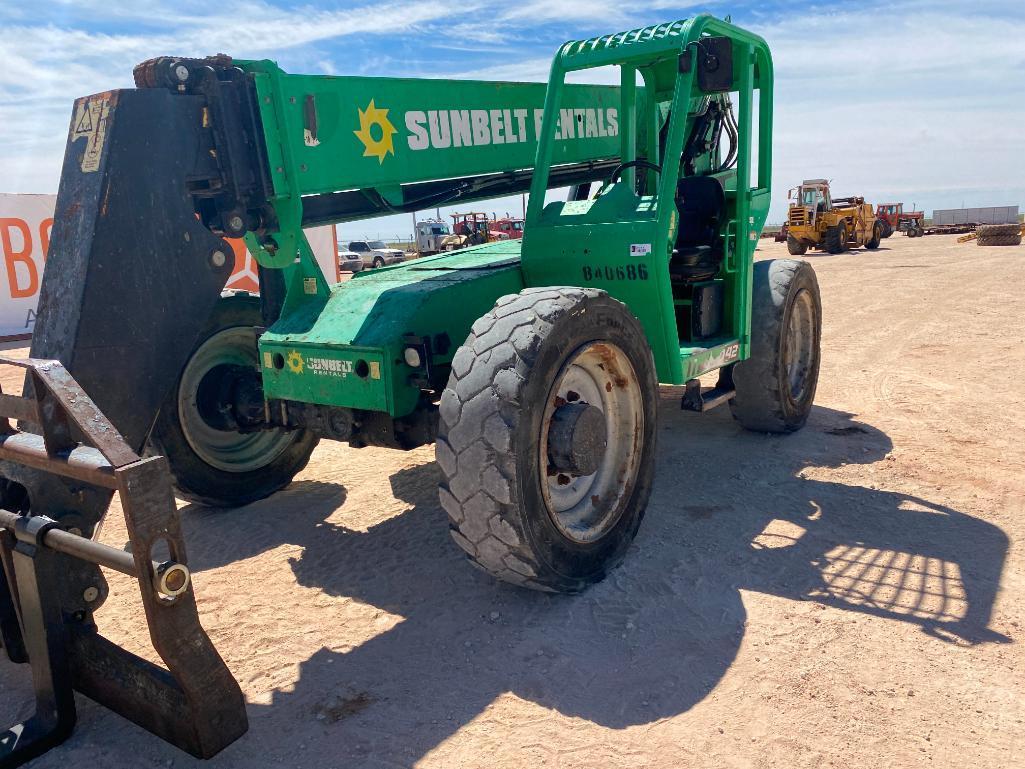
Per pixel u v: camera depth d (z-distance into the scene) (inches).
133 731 105.5
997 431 221.0
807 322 228.1
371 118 152.5
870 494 177.2
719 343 181.3
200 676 95.7
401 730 102.3
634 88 180.7
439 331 146.7
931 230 1753.2
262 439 194.5
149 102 119.6
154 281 120.2
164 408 173.8
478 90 173.3
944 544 150.7
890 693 105.3
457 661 117.3
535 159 183.2
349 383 142.9
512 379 116.3
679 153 152.1
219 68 130.5
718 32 161.2
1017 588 133.1
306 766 96.5
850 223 1083.9
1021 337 352.8
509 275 164.4
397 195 168.2
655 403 147.9
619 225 151.6
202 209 137.9
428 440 145.8
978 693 105.0
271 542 167.5
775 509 170.1
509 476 116.0
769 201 200.4
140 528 88.7
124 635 129.1
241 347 187.8
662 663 114.0
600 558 137.3
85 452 99.0
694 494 179.8
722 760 94.0
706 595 133.1
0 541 105.7
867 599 130.6
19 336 534.3
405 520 175.8
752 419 217.6
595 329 130.0
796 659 113.7
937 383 278.7
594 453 128.4
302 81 140.6
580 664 114.6
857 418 239.9
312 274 165.2
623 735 99.3
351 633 127.5
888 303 486.9
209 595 143.1
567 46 164.7
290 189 140.4
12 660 119.5
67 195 119.0
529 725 102.0
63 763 99.3
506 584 140.1
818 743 96.1
